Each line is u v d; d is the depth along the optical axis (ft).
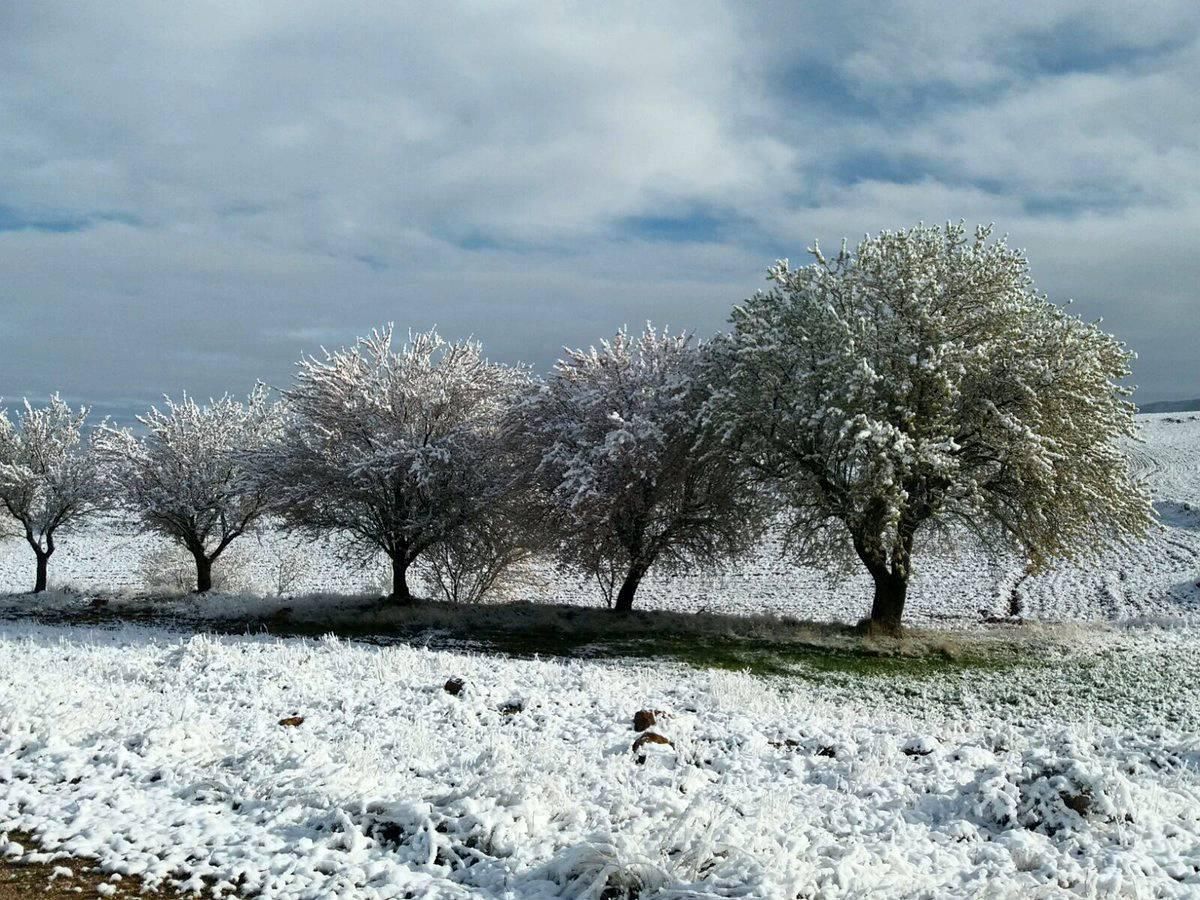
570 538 93.04
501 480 94.84
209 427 115.65
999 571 128.98
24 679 39.04
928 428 73.31
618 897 19.30
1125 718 53.47
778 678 61.57
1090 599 108.06
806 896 19.08
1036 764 26.40
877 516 75.56
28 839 22.02
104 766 26.94
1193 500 174.09
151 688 42.50
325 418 99.45
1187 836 23.63
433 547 99.50
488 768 28.27
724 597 118.21
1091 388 75.66
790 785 29.53
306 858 20.77
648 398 88.84
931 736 37.19
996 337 76.64
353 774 26.16
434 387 99.96
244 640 65.05
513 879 20.15
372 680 44.70
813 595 118.62
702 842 20.56
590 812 24.39
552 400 93.86
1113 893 19.86
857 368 71.56
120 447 113.39
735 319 85.61
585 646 72.95
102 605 102.78
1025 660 68.90
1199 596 104.94
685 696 46.68
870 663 67.56
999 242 80.84
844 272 82.94
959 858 22.44
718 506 90.33
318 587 126.72
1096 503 75.61
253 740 31.73
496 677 47.62
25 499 117.50
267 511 103.71
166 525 115.75
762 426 79.82
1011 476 75.36
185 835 22.06
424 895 19.33
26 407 119.85
